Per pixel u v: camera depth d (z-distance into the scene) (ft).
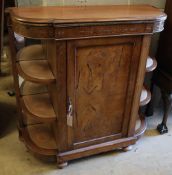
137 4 4.55
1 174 4.24
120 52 3.60
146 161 4.62
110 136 4.46
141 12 3.70
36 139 4.41
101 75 3.70
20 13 3.29
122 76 3.86
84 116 4.00
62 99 3.64
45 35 3.06
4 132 5.23
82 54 3.38
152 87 5.49
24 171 4.32
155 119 5.80
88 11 3.66
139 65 3.82
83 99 3.82
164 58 4.93
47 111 3.93
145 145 4.99
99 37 3.27
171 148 4.95
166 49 4.83
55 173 4.29
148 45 3.67
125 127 4.49
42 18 3.03
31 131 4.60
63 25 2.99
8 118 5.66
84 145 4.33
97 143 4.42
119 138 4.58
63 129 3.94
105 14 3.46
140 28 3.41
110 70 3.71
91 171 4.35
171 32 4.59
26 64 3.90
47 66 3.85
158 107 6.23
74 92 3.67
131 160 4.63
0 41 5.60
